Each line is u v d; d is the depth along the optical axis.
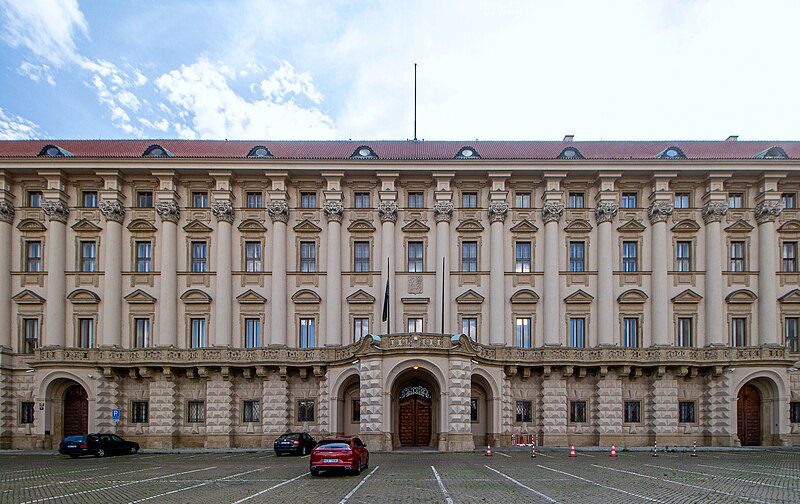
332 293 46.16
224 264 46.22
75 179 47.16
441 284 46.34
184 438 44.88
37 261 46.75
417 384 42.84
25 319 46.16
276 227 46.75
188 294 46.12
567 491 20.33
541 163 46.50
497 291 46.22
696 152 50.50
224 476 25.28
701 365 44.44
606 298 46.06
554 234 46.72
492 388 42.81
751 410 45.81
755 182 47.34
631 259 47.38
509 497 19.08
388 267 45.53
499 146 52.69
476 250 47.59
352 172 47.34
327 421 42.56
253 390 45.50
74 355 44.41
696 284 46.69
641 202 47.78
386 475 25.16
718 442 43.94
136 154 49.72
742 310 46.28
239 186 47.88
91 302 46.06
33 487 22.38
